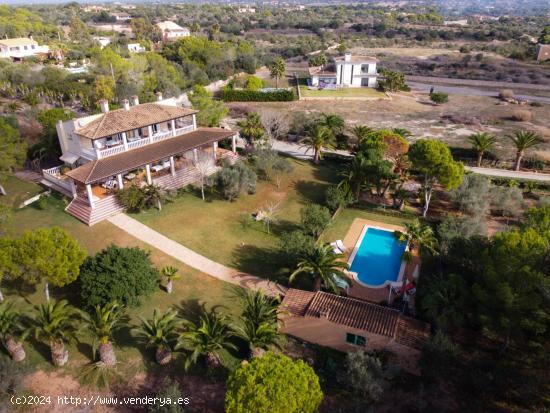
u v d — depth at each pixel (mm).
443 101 98750
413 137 73875
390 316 29703
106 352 26469
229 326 27797
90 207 42938
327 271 33375
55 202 46094
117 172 43656
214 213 45812
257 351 27547
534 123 83750
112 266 29953
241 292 34500
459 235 36438
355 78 112375
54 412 24250
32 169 54969
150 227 42125
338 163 61781
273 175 56312
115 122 47219
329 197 48031
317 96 101688
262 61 144625
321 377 27359
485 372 26469
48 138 55125
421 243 36562
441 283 30031
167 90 95375
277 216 46375
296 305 31156
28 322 29562
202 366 27578
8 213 35625
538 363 27391
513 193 48594
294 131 73688
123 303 29891
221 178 48219
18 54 126438
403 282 36062
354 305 30828
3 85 90438
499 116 88562
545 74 130250
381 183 50625
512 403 25250
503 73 133750
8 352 27234
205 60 122875
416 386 26969
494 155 62625
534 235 25922
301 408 21000
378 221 46719
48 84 85000
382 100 100250
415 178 56625
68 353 28031
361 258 40031
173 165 50469
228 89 99625
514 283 24781
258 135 62938
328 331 29438
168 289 33594
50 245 28578
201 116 63375
